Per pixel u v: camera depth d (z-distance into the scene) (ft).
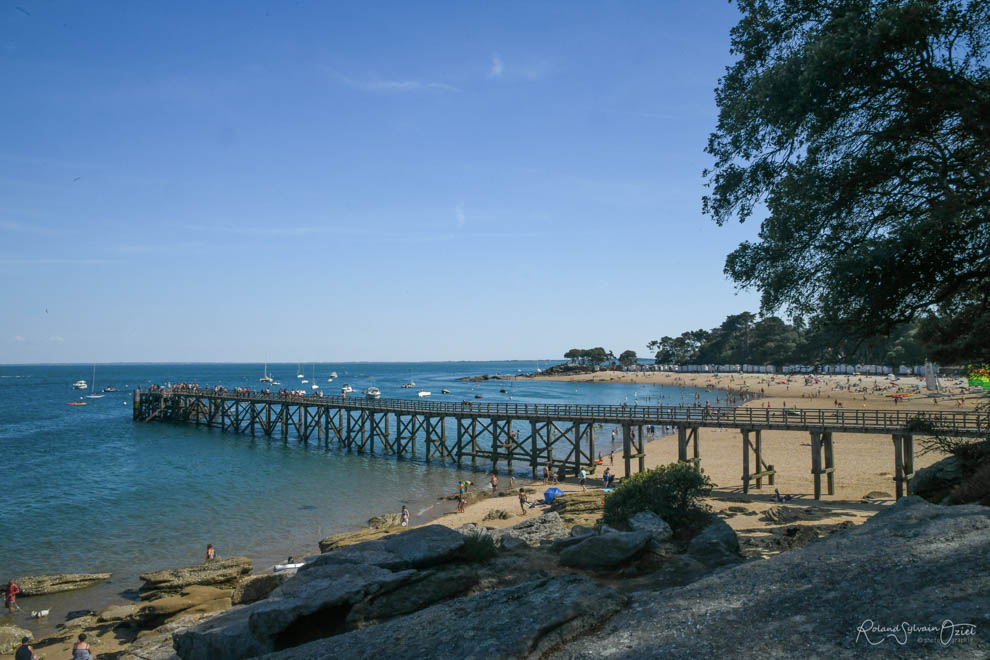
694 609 25.72
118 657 51.24
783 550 56.03
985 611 19.39
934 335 57.00
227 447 194.29
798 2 47.57
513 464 159.53
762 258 49.24
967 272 42.60
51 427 249.14
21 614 69.00
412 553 46.03
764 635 21.65
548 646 24.95
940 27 39.45
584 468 137.39
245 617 41.96
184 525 102.06
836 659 18.95
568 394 447.42
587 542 47.21
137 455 177.27
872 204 45.55
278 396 216.74
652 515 55.01
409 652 26.30
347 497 121.80
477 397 414.00
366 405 182.39
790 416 108.37
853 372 466.29
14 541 94.12
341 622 38.83
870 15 42.78
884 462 130.93
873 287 41.16
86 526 101.76
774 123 46.37
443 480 138.82
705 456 151.02
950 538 27.20
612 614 27.94
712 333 652.07
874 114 45.14
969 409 198.70
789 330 528.63
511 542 55.01
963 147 44.34
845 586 24.40
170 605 63.00
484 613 29.19
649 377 585.63
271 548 89.66
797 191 45.21
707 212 52.60
